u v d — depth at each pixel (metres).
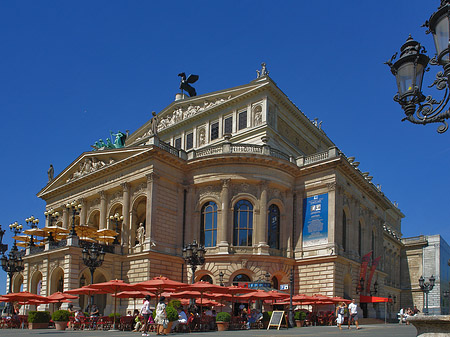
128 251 55.38
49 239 56.03
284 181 57.38
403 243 107.81
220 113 67.56
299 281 55.56
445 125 10.90
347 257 58.44
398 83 11.99
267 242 54.81
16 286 65.25
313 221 56.34
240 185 55.69
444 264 107.38
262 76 64.69
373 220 71.69
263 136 59.47
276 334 30.52
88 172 63.59
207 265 53.78
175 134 73.00
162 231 54.06
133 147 57.19
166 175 55.75
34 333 32.34
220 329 37.16
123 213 56.84
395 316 87.19
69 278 49.19
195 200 57.19
